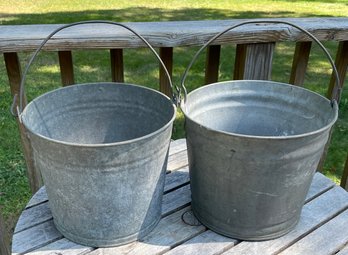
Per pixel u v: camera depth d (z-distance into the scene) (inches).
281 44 164.2
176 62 138.9
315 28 53.2
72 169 33.3
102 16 183.6
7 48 46.2
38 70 129.9
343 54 58.2
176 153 55.1
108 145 31.6
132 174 34.5
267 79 57.1
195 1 224.2
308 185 38.6
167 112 40.1
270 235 39.7
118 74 55.9
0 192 77.5
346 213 44.7
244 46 54.6
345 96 116.7
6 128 97.4
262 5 218.4
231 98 45.3
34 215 43.5
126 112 44.9
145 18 183.5
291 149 33.1
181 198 46.2
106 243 38.4
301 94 42.8
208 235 40.6
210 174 37.0
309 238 40.6
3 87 117.9
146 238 40.0
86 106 44.2
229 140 33.3
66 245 39.1
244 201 36.8
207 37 50.9
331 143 96.7
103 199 35.1
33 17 178.5
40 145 33.4
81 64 134.8
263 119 45.8
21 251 38.3
